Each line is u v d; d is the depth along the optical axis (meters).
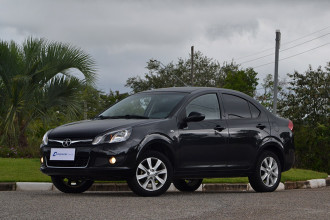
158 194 8.86
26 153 19.02
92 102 21.67
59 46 20.50
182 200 8.15
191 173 9.34
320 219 6.40
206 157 9.53
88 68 20.53
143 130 8.78
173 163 9.12
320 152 33.59
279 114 38.59
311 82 36.53
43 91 19.83
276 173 10.68
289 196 9.23
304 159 33.84
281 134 10.88
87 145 8.59
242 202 8.01
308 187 14.34
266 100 52.81
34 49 20.28
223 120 9.94
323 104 36.12
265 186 10.45
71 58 20.33
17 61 19.91
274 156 10.68
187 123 9.38
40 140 20.56
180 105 9.43
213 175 9.66
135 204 7.51
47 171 8.89
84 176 8.63
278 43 32.84
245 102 10.52
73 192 9.87
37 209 6.83
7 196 8.59
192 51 45.84
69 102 20.27
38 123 20.25
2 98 19.67
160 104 9.58
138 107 9.75
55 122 20.14
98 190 11.41
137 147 8.63
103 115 9.92
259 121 10.55
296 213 6.87
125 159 8.52
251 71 54.28
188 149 9.28
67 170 8.64
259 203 7.91
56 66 20.12
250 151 10.22
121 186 11.57
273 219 6.33
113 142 8.54
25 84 19.39
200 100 9.77
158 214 6.53
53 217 6.16
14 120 19.55
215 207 7.31
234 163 9.96
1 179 11.47
